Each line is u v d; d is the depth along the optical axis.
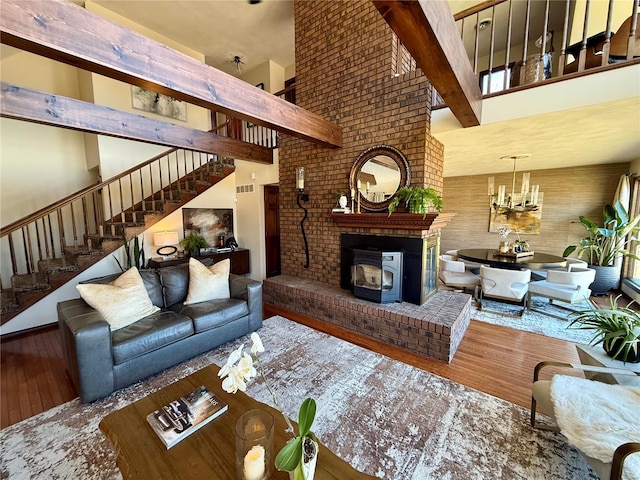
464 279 4.21
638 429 1.24
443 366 2.47
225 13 4.60
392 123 3.23
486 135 3.26
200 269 3.09
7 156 4.16
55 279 3.53
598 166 4.96
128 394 2.10
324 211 4.00
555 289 3.54
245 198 5.73
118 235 4.17
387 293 3.14
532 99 2.57
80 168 4.86
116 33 1.63
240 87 2.34
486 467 1.47
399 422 1.79
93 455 1.57
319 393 2.08
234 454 1.12
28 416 1.88
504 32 4.93
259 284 3.15
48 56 1.49
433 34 1.49
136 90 4.81
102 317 2.14
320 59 3.87
